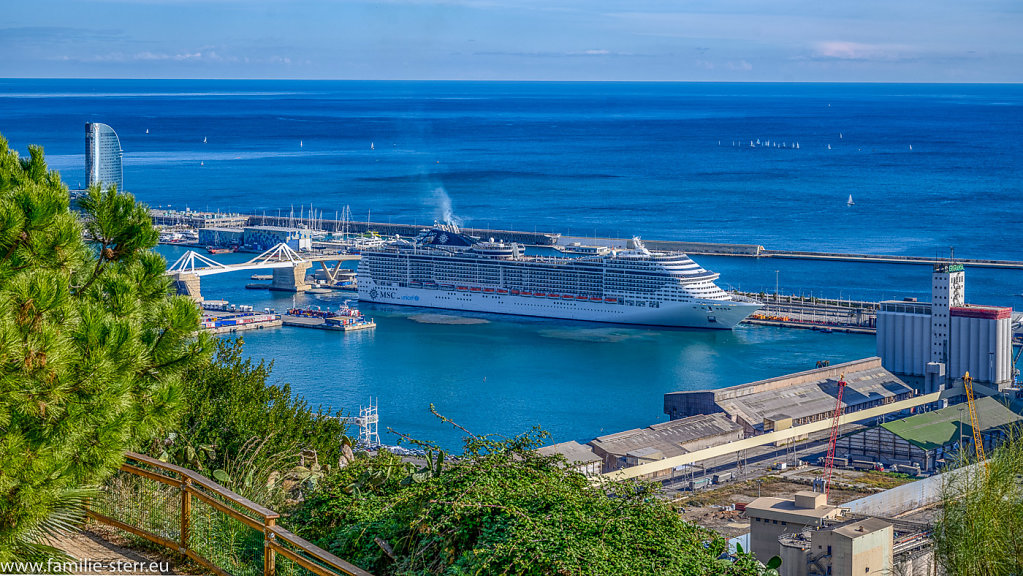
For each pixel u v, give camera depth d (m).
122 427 28.36
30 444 26.89
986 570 46.84
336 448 47.75
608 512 29.34
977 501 47.66
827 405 189.38
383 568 29.50
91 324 27.97
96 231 34.44
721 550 29.94
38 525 28.53
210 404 43.25
